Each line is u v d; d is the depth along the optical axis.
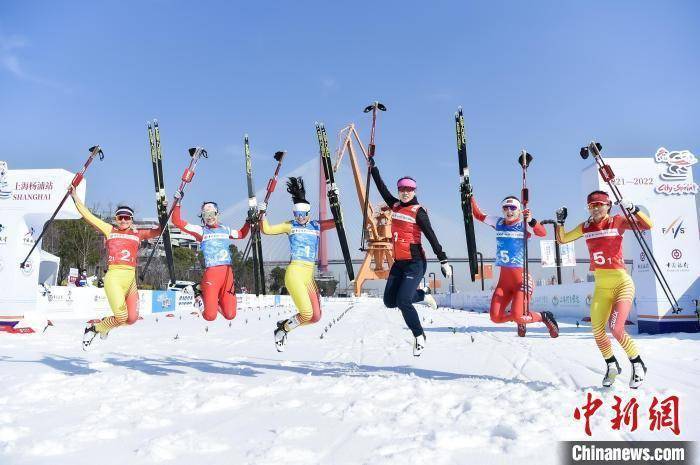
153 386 4.55
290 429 2.98
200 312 5.68
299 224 5.47
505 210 5.84
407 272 4.98
